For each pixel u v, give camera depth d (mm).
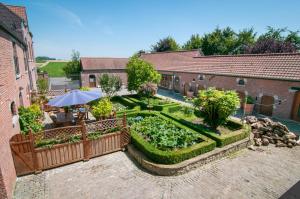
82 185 6969
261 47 33500
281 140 10398
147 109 16078
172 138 9125
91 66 33594
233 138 9656
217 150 8914
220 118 10445
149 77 19891
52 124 12969
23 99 12070
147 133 9828
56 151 7836
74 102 10828
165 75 28938
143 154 8539
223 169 8094
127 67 20641
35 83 22375
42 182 7074
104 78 20328
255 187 6953
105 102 12148
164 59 33000
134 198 6379
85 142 8383
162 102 18031
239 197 6457
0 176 5551
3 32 8055
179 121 11844
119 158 8852
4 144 6133
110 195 6496
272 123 11195
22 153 7180
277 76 14273
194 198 6398
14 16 15352
